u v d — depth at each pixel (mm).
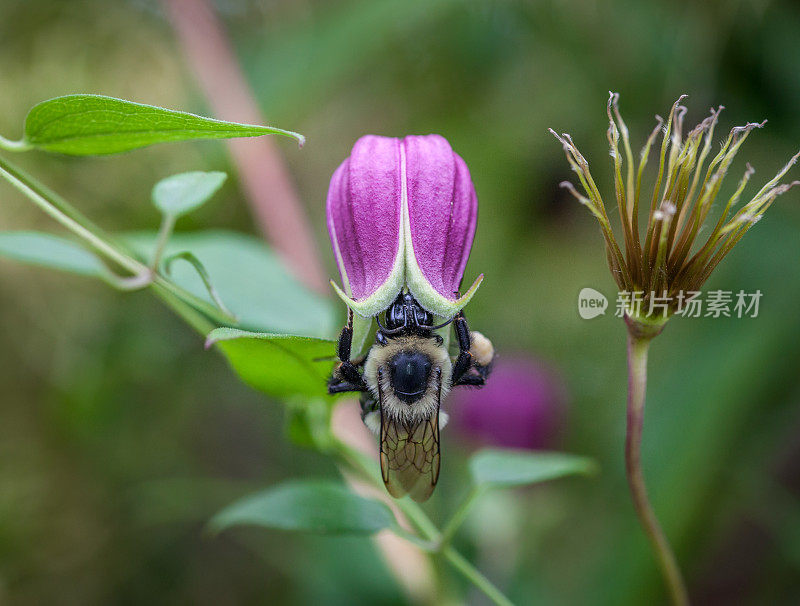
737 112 247
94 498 282
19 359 286
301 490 171
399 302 154
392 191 154
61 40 281
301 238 230
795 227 235
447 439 247
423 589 207
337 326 188
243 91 250
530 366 253
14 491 279
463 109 295
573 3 263
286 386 168
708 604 244
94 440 283
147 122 153
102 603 278
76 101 152
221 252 188
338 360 162
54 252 176
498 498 236
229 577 276
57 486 283
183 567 279
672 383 231
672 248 152
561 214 299
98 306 286
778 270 231
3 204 268
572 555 240
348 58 254
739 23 243
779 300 229
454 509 238
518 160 298
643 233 254
